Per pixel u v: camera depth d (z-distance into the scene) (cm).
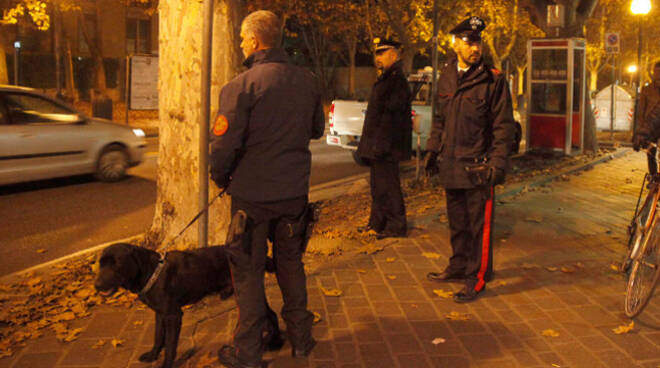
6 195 942
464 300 487
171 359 360
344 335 426
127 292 502
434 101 1237
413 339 421
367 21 3125
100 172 1047
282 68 353
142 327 439
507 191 970
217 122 340
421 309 475
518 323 450
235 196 356
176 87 588
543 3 1650
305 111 360
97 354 397
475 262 496
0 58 2439
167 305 353
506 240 683
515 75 5456
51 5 2373
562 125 1477
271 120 346
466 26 473
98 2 3656
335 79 4928
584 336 429
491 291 515
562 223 770
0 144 905
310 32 4650
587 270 574
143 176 1123
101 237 721
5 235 722
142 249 350
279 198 353
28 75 3362
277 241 377
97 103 1983
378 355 397
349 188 1051
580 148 1535
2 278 561
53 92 3453
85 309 470
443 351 404
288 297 383
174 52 583
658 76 800
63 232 740
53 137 971
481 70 479
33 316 466
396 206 666
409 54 2991
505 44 4425
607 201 945
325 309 471
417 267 574
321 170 1268
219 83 576
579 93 1515
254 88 342
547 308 479
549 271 570
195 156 593
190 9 568
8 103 931
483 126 484
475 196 489
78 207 871
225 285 382
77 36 3628
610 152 1652
